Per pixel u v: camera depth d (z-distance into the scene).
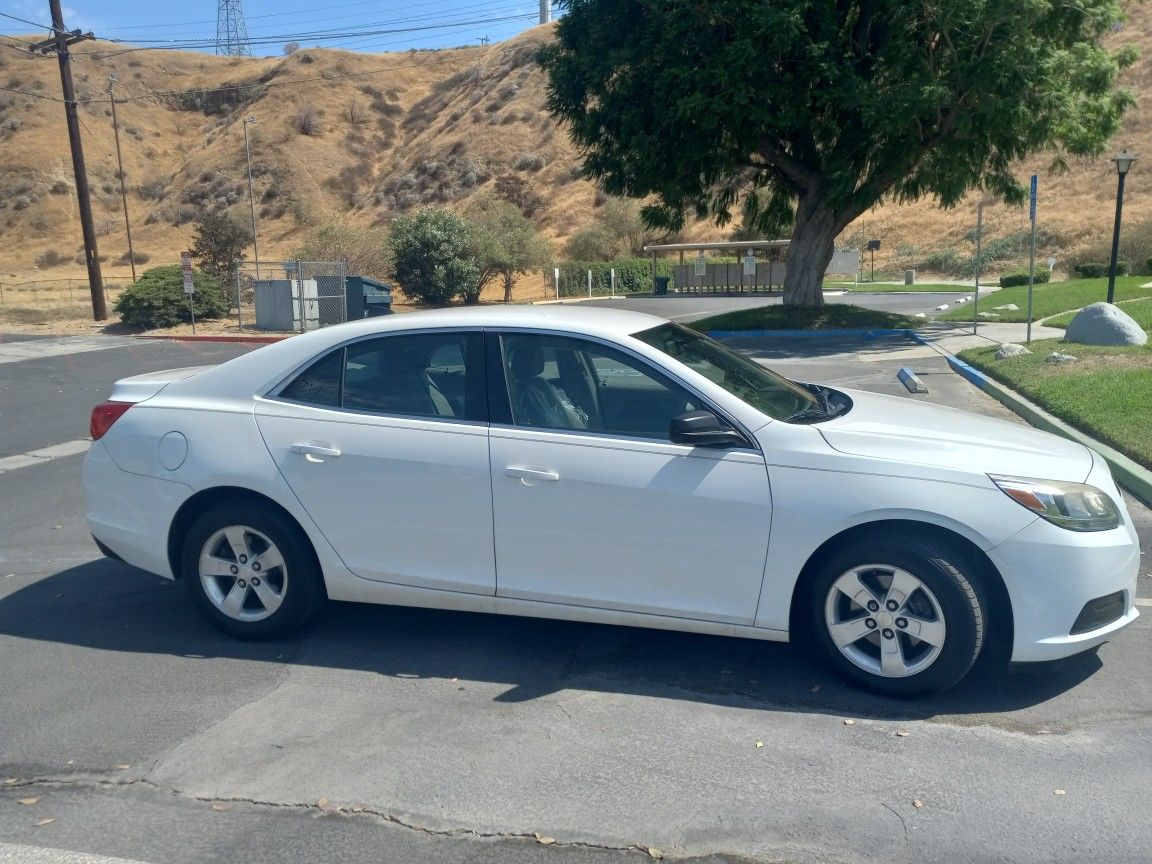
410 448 5.04
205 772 4.11
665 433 4.84
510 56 95.56
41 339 28.28
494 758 4.17
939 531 4.48
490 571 5.00
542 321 5.13
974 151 22.48
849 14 21.97
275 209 82.81
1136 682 4.75
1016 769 4.01
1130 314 17.88
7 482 9.77
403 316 5.45
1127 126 62.81
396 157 91.25
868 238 63.66
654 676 4.93
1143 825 3.62
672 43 21.28
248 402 5.38
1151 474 7.89
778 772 4.02
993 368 13.66
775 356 18.48
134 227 85.50
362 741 4.33
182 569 5.52
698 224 69.94
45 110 97.00
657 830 3.64
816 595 4.66
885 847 3.51
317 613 5.64
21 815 3.84
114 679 5.02
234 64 116.56
